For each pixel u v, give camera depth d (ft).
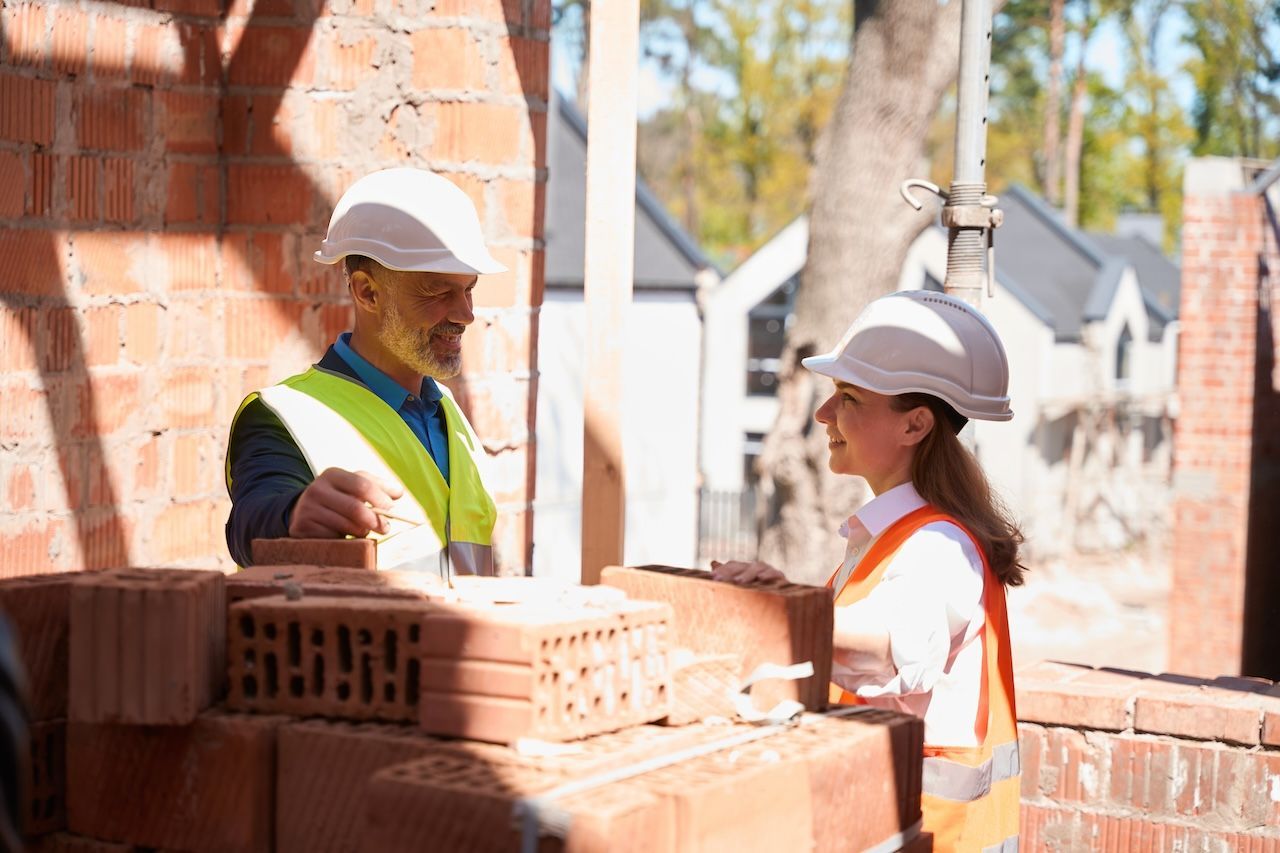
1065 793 11.36
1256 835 10.82
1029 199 106.93
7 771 3.93
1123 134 155.43
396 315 9.96
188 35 12.29
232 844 5.57
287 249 12.73
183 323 12.30
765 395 97.30
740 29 149.28
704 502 91.61
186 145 12.30
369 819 4.92
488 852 4.73
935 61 39.91
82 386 11.40
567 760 5.18
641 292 66.44
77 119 11.27
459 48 12.75
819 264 41.70
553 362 57.16
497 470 13.25
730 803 5.17
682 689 6.05
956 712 8.38
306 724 5.57
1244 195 35.96
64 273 11.21
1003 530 8.82
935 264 88.74
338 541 7.43
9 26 10.67
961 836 8.22
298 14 12.64
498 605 5.90
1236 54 99.81
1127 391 100.83
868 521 8.77
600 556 12.25
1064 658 60.13
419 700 5.53
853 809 5.99
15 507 10.89
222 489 12.66
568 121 66.85
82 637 5.65
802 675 6.42
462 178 12.85
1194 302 36.47
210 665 5.83
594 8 12.01
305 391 9.96
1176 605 36.81
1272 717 10.76
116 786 5.82
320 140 12.71
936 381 8.63
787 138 150.00
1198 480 36.52
